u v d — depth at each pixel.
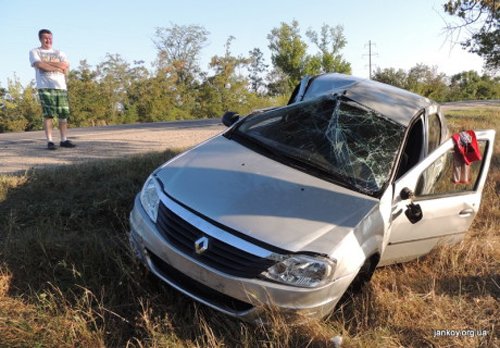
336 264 2.92
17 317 2.99
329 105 4.38
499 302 3.84
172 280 3.13
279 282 2.84
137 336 3.02
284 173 3.55
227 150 3.88
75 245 3.93
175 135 9.75
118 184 5.20
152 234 3.11
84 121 36.25
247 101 41.81
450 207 3.99
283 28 39.25
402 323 3.44
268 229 2.94
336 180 3.59
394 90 4.86
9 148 7.40
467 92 74.81
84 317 3.10
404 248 3.90
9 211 4.43
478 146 4.01
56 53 6.96
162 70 41.12
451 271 4.30
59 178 5.20
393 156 3.86
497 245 4.88
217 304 3.01
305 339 2.99
